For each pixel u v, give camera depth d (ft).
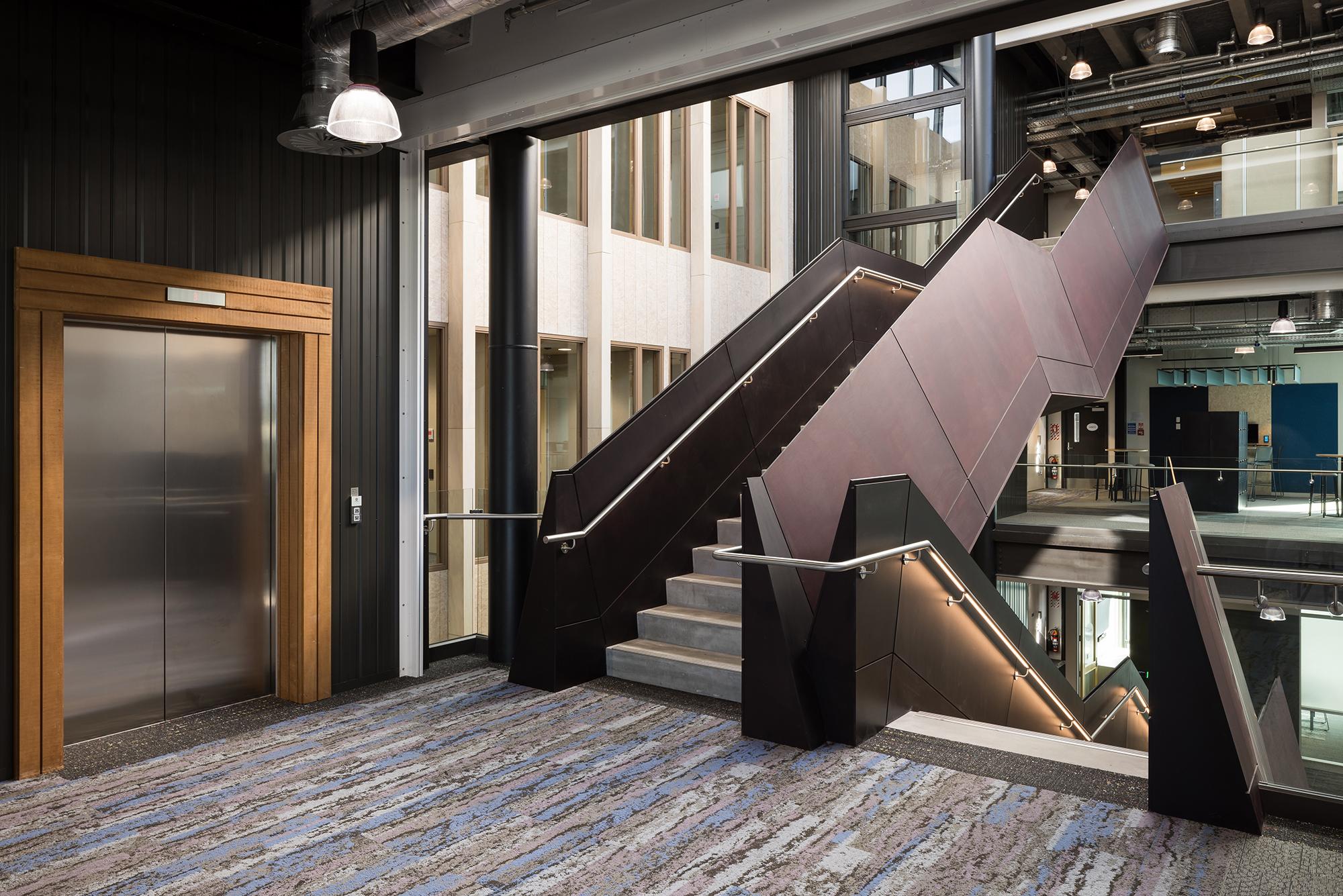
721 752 14.60
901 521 15.78
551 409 34.37
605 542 19.47
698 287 40.63
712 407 22.21
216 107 16.75
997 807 12.19
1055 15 13.69
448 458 28.40
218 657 17.63
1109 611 58.75
